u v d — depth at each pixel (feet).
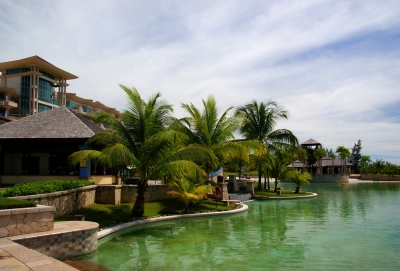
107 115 51.93
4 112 171.22
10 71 188.14
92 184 59.16
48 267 20.12
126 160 47.60
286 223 51.08
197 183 72.13
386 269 27.89
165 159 51.55
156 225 48.98
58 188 46.68
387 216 58.85
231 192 98.22
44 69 192.03
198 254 32.09
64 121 67.46
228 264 28.84
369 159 301.02
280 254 32.40
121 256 31.17
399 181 232.32
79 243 31.01
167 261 29.63
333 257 31.42
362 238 40.14
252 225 49.24
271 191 109.50
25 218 29.35
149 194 64.90
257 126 107.24
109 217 48.65
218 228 46.44
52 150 64.59
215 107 75.72
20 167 73.10
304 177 107.14
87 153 48.39
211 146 73.26
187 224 50.01
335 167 268.62
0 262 21.18
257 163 111.65
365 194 112.57
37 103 184.24
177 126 65.67
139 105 51.72
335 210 67.92
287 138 104.12
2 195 37.93
